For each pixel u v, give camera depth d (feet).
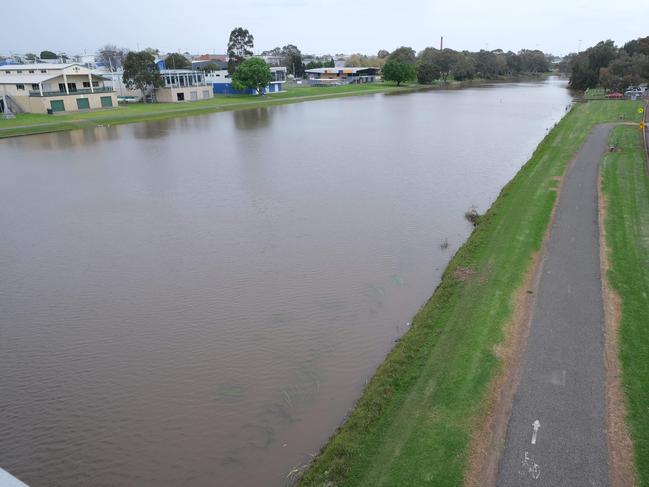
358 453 43.68
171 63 503.20
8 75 316.40
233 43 491.31
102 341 67.51
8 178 155.63
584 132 182.09
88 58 621.72
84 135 244.01
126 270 88.17
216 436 50.80
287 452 48.29
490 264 77.87
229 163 171.94
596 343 55.98
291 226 107.14
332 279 82.43
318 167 161.89
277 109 357.82
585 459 41.27
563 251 80.07
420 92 499.51
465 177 144.97
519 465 41.06
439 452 42.75
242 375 59.72
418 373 53.52
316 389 56.75
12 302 78.23
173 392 57.31
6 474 32.81
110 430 52.19
